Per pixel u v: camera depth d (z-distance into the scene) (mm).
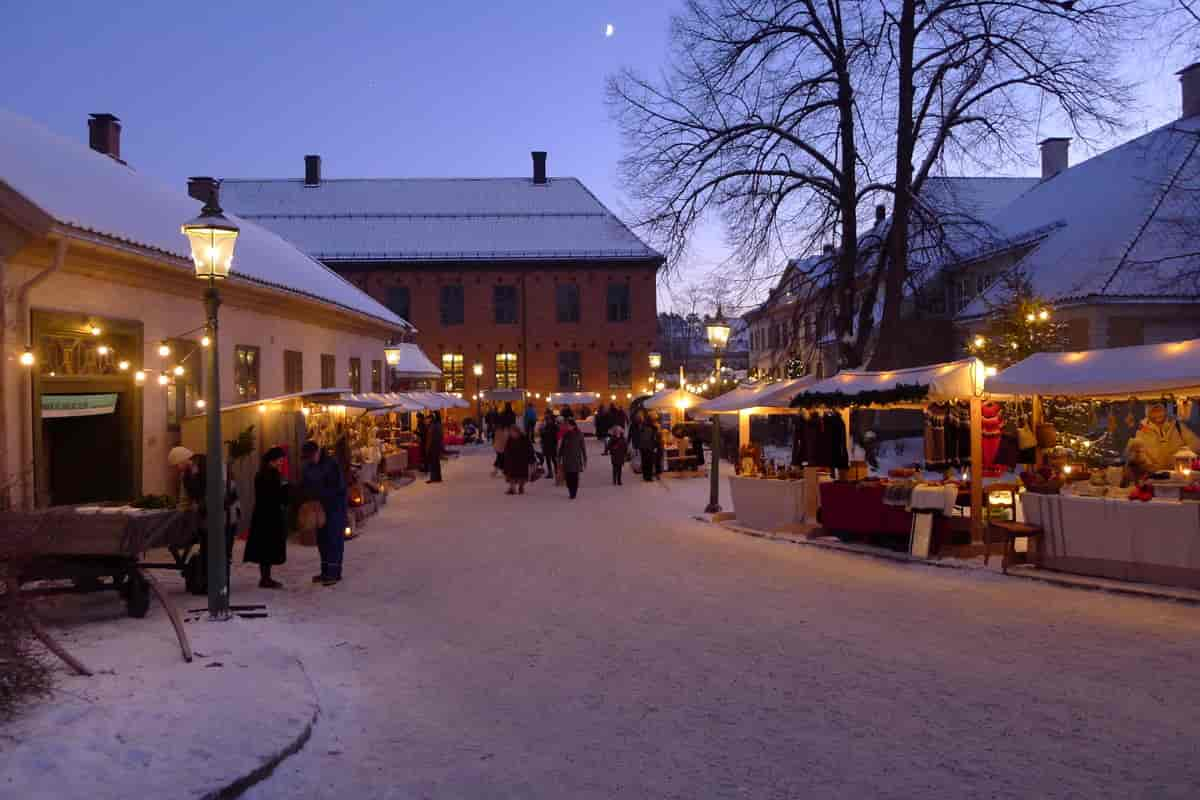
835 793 5133
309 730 6059
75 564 8867
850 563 12625
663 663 7727
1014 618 9141
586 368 52906
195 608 9719
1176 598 9766
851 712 6441
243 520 14953
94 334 12930
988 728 6074
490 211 55938
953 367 13219
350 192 57688
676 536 15398
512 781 5363
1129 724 6098
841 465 15312
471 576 11875
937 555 12727
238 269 16844
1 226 10883
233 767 5211
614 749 5844
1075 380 12516
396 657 8102
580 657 7977
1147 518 10430
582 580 11461
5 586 7324
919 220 24219
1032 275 28984
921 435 31844
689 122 25312
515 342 52844
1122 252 27531
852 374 15352
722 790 5195
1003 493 13945
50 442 13602
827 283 25859
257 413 15289
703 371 82812
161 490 14484
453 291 52906
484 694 7012
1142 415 22750
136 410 13781
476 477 28156
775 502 15570
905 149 24141
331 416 18922
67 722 5738
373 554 13734
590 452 38844
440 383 52719
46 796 4703
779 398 16484
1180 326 27141
